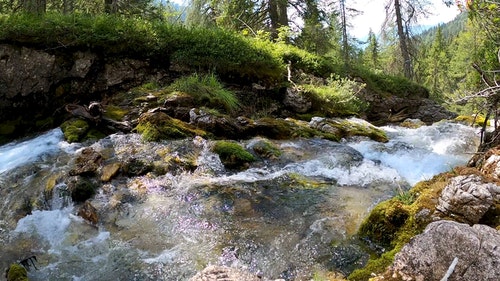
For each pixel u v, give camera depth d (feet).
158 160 20.04
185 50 33.71
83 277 12.65
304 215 15.58
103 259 13.50
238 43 36.65
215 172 19.84
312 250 13.21
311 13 54.03
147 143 21.86
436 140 27.86
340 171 20.52
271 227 14.79
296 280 11.89
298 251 13.21
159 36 33.86
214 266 10.75
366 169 20.93
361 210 15.79
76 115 25.46
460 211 12.01
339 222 14.83
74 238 14.83
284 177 19.49
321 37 56.80
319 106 35.06
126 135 23.09
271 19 54.29
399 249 11.94
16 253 14.10
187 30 36.17
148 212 16.08
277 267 12.53
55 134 25.73
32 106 29.58
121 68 31.83
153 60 33.32
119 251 13.83
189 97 27.55
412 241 10.41
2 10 41.11
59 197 17.21
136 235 14.73
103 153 20.84
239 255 13.20
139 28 33.19
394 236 12.85
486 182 12.67
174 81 32.24
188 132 23.31
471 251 9.26
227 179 19.01
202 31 36.73
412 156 23.75
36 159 21.33
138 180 18.63
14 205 17.15
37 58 29.71
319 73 43.68
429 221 12.35
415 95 53.88
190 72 33.73
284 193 17.70
